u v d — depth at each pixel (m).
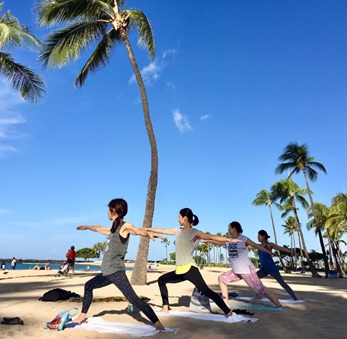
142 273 12.24
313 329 5.29
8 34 13.94
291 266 66.25
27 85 16.30
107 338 4.55
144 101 13.92
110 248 5.06
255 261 73.25
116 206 5.17
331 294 10.65
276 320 5.91
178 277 6.18
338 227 41.53
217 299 5.86
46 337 4.46
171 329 5.00
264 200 53.41
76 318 5.41
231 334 4.89
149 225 12.79
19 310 6.35
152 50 15.08
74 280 14.33
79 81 16.33
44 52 14.49
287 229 69.19
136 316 5.94
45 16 13.55
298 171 37.19
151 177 13.20
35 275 19.56
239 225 7.09
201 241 6.14
